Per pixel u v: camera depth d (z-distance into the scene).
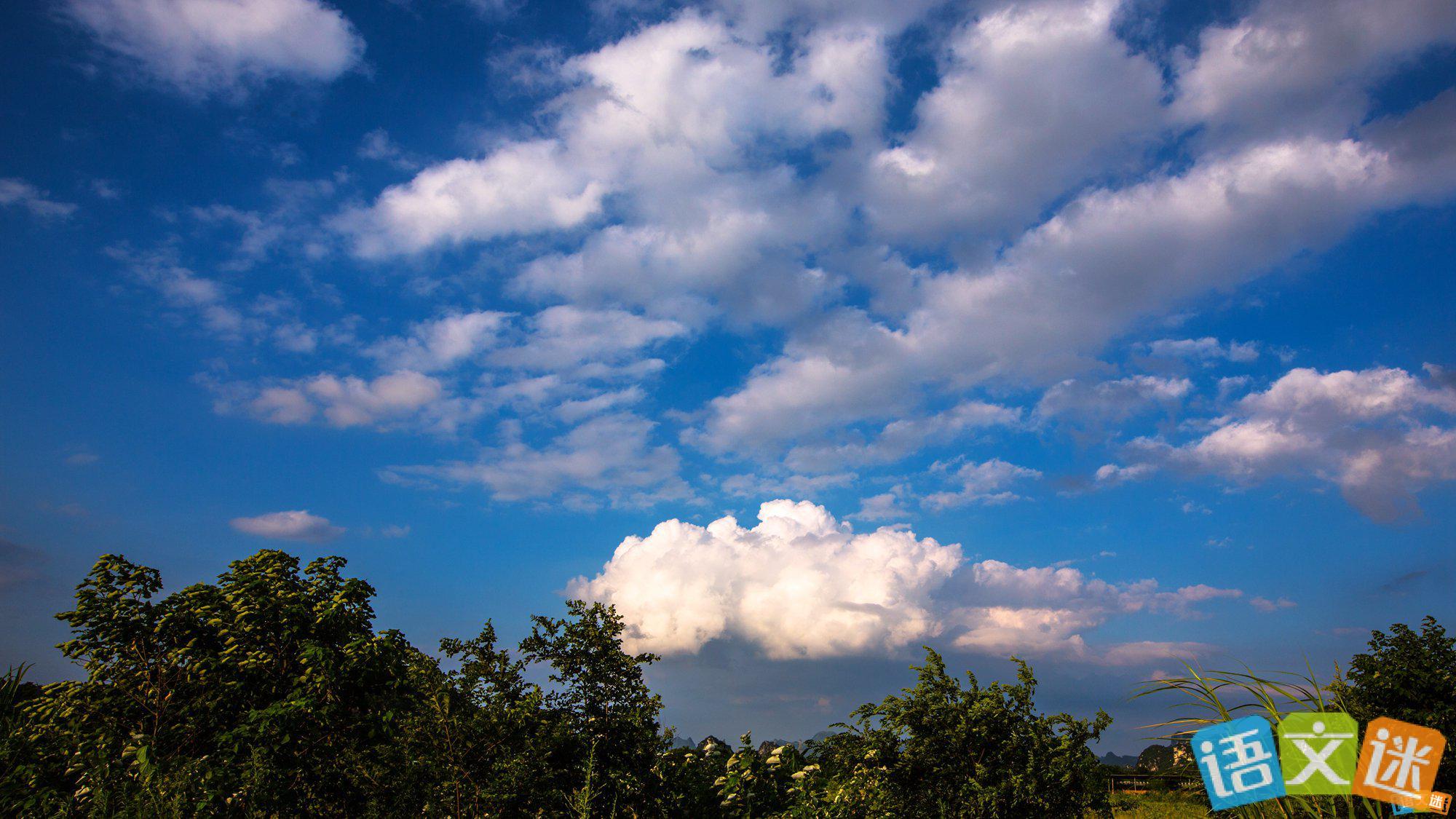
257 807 8.79
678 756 11.48
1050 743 9.13
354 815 9.29
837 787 10.48
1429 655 8.28
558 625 10.83
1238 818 5.11
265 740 9.39
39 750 9.62
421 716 9.57
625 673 10.58
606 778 9.74
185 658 10.20
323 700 9.80
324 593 10.91
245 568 11.02
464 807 9.15
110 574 10.21
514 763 9.16
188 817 8.37
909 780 9.54
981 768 9.13
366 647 10.19
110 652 9.95
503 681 10.02
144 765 8.47
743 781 13.88
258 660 10.07
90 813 8.34
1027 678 9.57
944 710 9.62
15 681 11.00
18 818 8.95
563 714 10.34
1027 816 8.88
